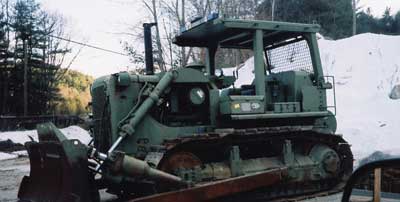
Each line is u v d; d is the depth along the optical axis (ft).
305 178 24.67
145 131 22.22
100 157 19.33
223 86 25.34
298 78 25.59
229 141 22.91
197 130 23.25
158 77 23.44
